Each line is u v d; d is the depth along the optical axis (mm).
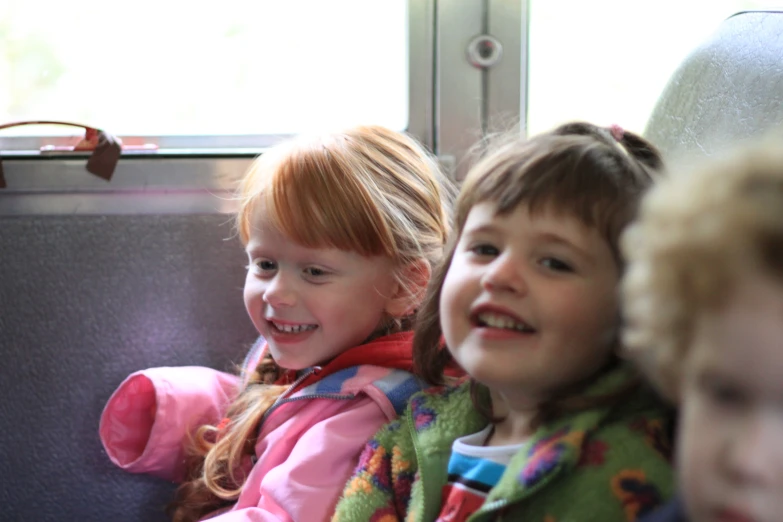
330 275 853
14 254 1096
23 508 1127
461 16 1103
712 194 323
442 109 1118
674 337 344
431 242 908
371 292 871
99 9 1100
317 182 838
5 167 1082
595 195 600
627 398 610
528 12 1109
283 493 796
